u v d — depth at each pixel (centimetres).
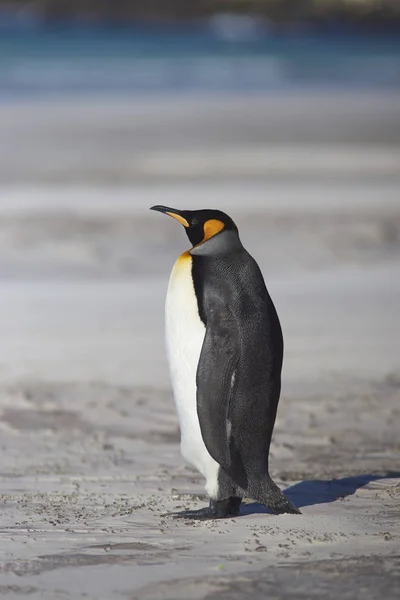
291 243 5084
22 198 6178
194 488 1861
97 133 9875
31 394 2688
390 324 3528
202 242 1582
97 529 1504
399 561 1299
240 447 1530
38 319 3547
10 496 1778
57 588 1207
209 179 7094
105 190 6581
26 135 9562
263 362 1519
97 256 4784
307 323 3503
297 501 1723
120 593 1188
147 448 2230
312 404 2625
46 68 19900
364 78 19250
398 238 5281
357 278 4353
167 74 19200
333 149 8888
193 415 1555
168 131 10162
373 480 1928
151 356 3111
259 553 1346
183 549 1374
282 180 7081
